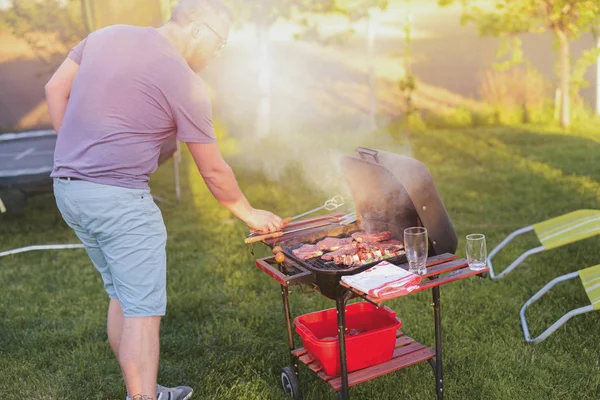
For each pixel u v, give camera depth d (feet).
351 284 7.01
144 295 7.54
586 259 13.66
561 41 28.32
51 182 17.60
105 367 9.96
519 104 31.53
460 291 12.18
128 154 7.20
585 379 8.96
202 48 7.68
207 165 7.64
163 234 7.75
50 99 7.80
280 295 12.58
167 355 10.38
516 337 10.35
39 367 10.17
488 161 23.22
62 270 14.62
